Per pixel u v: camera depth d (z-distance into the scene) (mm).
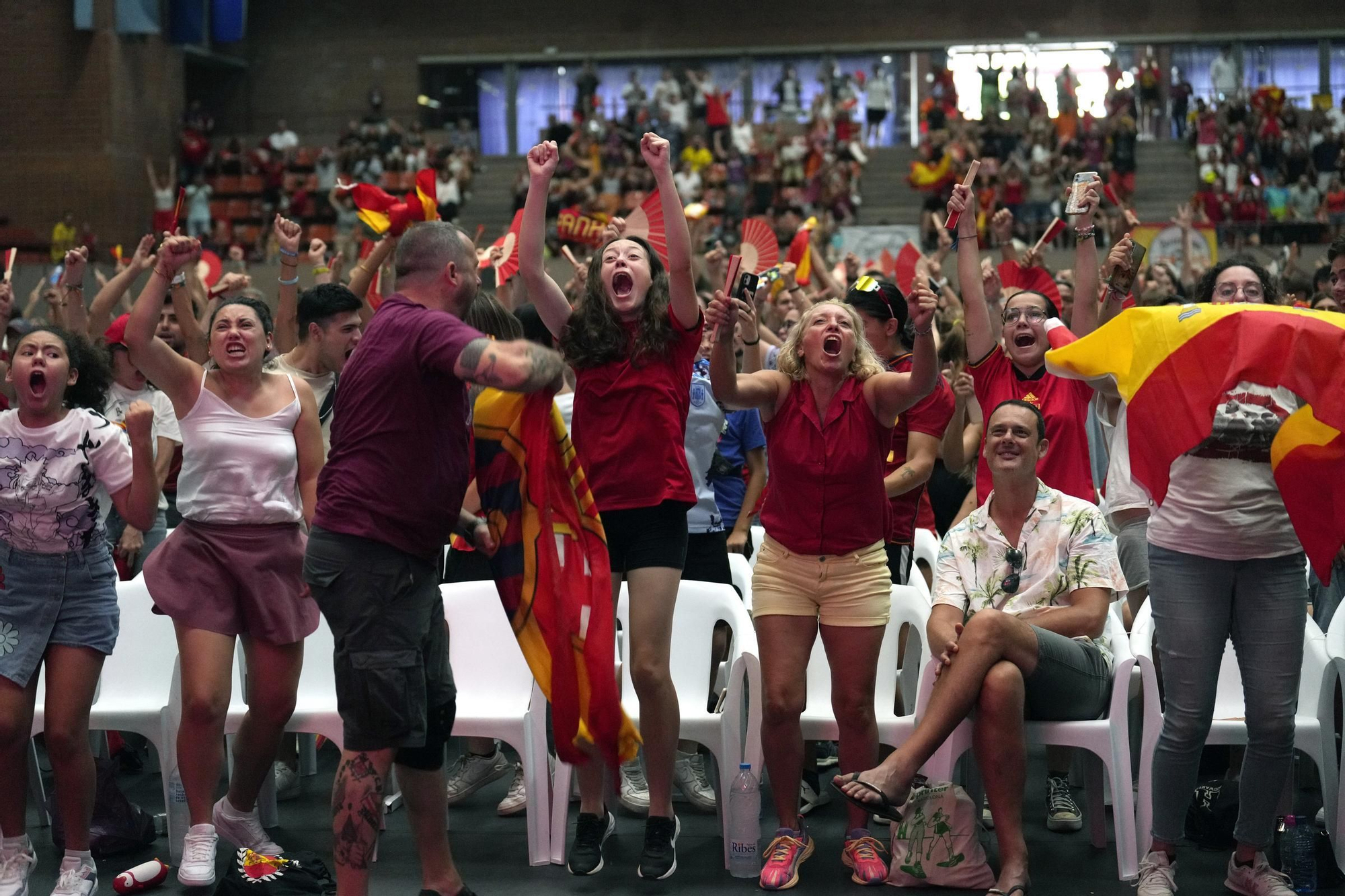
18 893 3613
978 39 22016
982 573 4008
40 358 3652
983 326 4625
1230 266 3877
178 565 3785
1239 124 19250
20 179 19625
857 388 3779
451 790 4594
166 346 3758
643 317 3719
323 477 3201
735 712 3955
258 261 17828
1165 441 3457
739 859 3867
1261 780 3529
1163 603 3541
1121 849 3758
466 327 3051
